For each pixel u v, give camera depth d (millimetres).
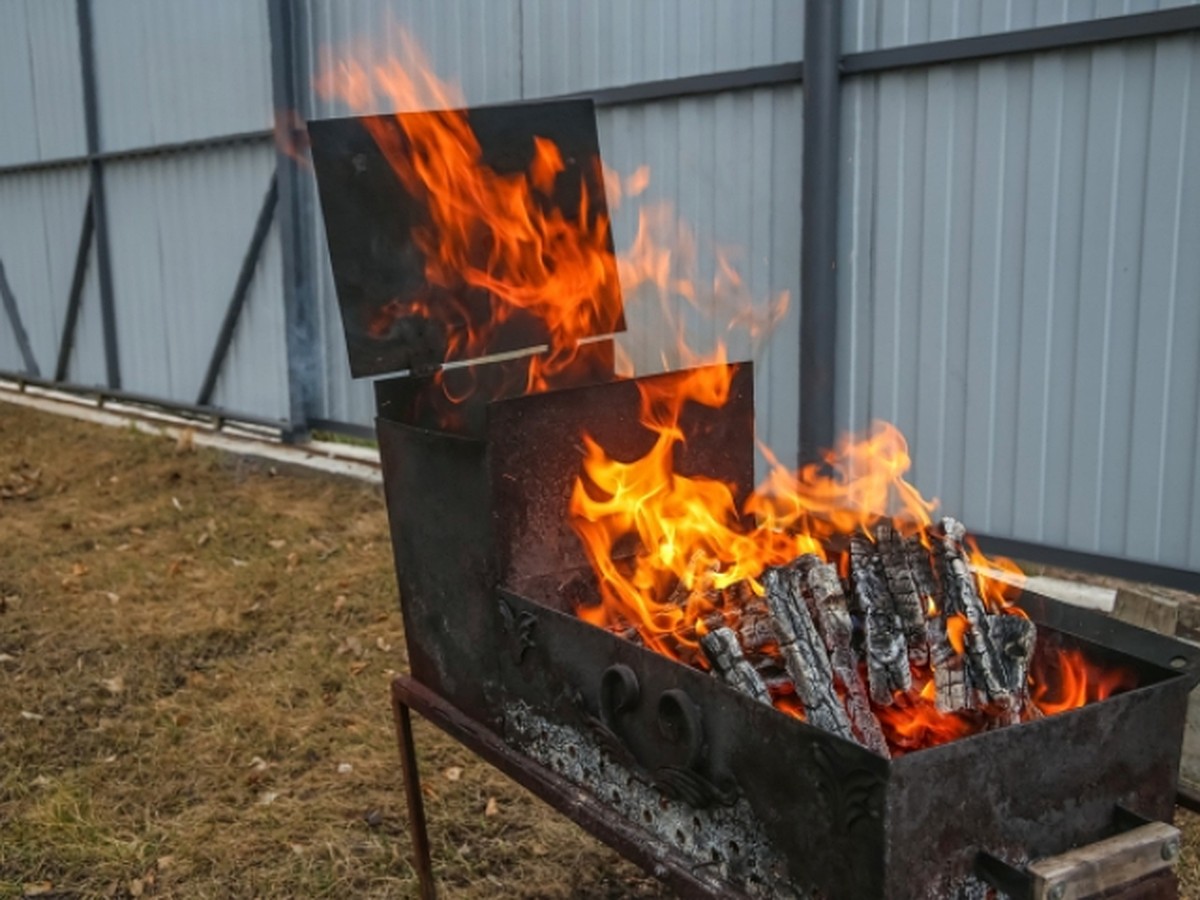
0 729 3398
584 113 2756
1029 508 3980
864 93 4113
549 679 1863
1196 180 3455
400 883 2635
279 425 6691
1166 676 1561
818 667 1685
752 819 1487
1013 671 1680
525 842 2789
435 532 2117
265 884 2654
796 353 4445
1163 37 3447
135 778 3121
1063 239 3756
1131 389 3691
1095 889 1354
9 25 8273
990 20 3770
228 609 4301
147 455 6711
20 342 8969
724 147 4535
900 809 1292
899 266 4148
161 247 7430
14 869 2725
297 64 6195
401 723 2340
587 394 2074
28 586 4598
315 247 6371
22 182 8586
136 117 7379
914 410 4207
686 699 1563
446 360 2512
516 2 5141
